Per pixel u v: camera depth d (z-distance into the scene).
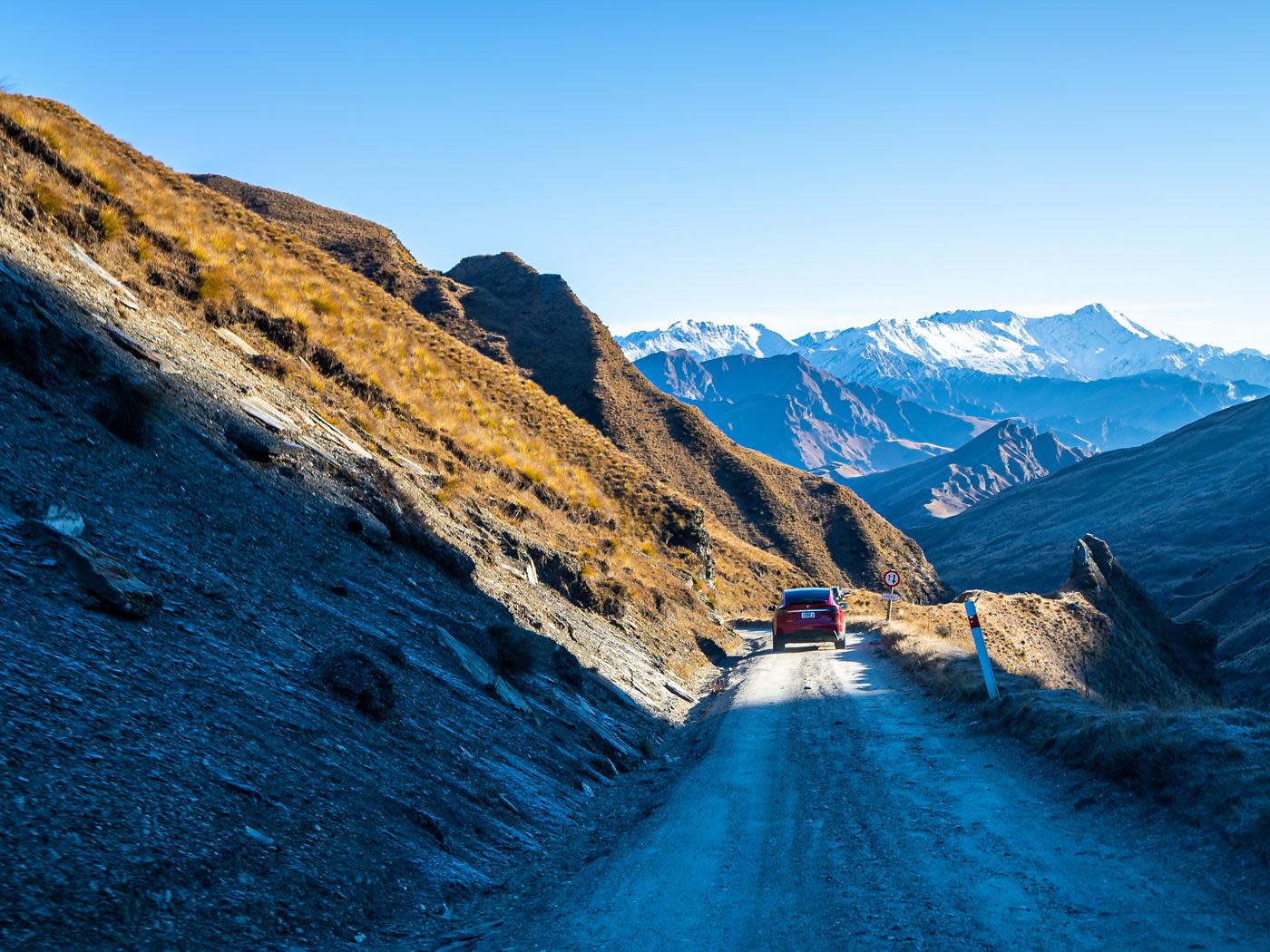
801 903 6.49
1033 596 55.19
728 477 136.50
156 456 11.49
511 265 162.50
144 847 5.09
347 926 5.77
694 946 5.79
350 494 15.75
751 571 91.50
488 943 6.02
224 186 130.50
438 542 17.05
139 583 7.74
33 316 11.22
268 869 5.71
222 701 7.26
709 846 8.43
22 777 4.96
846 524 139.12
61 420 10.25
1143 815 7.94
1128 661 54.22
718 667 32.28
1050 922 5.67
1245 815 6.98
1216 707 10.70
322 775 7.33
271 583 10.58
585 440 55.53
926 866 7.17
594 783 12.29
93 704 6.02
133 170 27.44
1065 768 10.24
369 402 25.94
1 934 3.96
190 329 19.16
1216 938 5.18
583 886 7.50
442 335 52.22
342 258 126.62
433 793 8.56
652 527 52.66
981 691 15.77
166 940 4.57
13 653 5.92
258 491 13.12
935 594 142.25
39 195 17.88
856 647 31.09
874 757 12.29
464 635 13.70
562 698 14.93
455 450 29.00
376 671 9.39
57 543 7.50
